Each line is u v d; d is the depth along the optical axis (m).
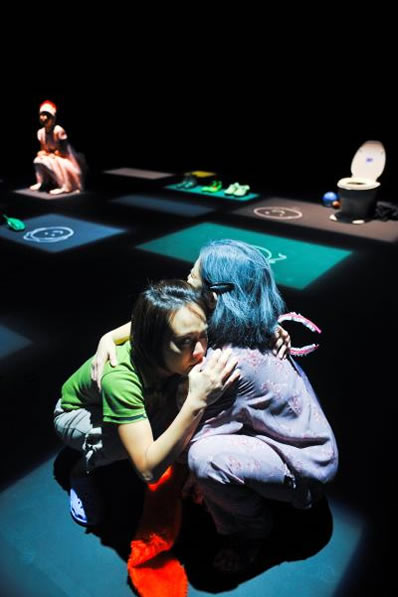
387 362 3.21
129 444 1.67
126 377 1.68
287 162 10.08
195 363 1.66
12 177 8.94
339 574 1.87
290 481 1.78
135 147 11.69
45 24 10.92
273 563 1.91
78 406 2.06
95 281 4.49
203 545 1.97
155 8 10.38
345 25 8.98
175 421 1.60
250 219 6.32
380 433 2.60
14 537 2.00
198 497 2.12
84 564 1.90
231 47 10.30
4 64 11.16
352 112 9.91
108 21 10.88
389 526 2.07
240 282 1.70
